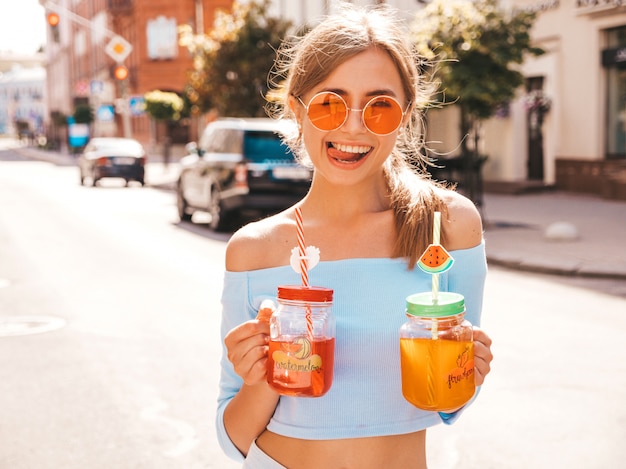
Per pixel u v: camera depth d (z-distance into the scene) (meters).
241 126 13.70
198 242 12.88
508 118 20.53
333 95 1.67
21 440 4.47
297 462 1.73
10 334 6.91
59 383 5.49
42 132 99.31
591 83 18.53
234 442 1.79
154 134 50.12
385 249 1.78
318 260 1.74
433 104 2.22
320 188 1.81
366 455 1.72
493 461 4.06
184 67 47.41
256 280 1.78
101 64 58.75
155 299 8.36
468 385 1.55
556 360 5.77
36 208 18.97
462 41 12.22
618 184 17.33
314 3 25.27
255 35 20.66
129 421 4.75
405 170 1.93
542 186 19.80
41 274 10.02
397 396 1.72
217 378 5.56
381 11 1.87
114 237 13.58
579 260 9.88
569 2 18.91
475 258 1.82
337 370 1.71
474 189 14.07
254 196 13.38
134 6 48.66
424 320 1.53
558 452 4.14
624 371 5.48
